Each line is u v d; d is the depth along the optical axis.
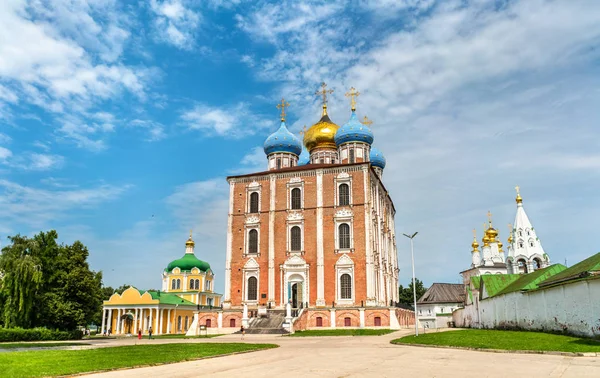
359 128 85.62
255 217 75.94
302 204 74.25
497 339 36.50
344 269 70.19
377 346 38.00
